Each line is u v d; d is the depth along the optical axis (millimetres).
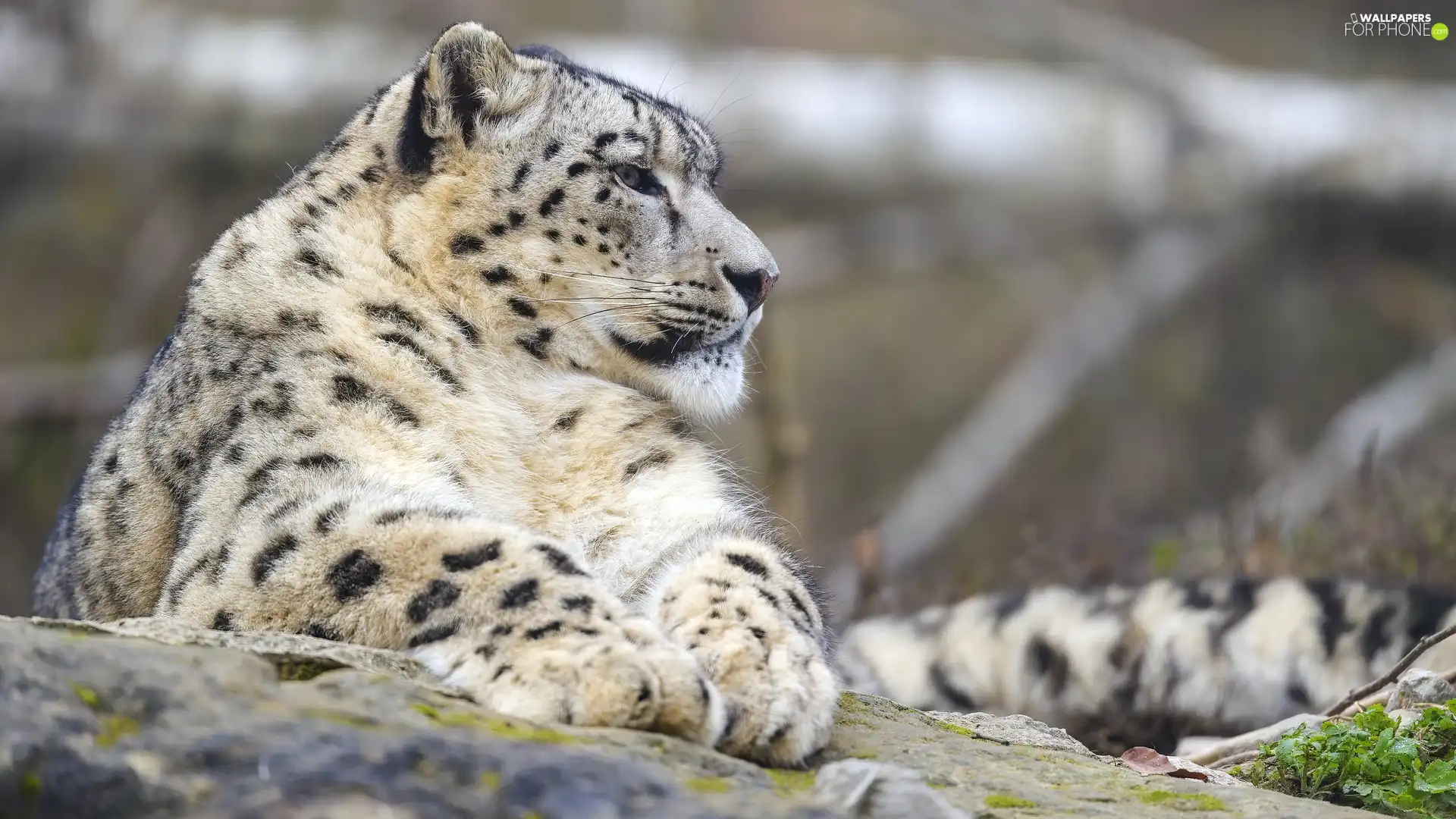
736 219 10523
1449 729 8547
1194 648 12695
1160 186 28328
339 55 26953
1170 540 18344
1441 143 27453
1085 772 7320
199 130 26984
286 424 8844
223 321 9602
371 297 9539
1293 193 28219
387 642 7453
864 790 6375
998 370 33406
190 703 6180
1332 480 21016
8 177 27531
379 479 8641
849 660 13422
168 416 9688
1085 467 29484
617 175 10133
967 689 13211
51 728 5918
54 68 26703
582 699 6758
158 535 9617
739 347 10609
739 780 6457
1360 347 30297
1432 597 12383
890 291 34938
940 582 17984
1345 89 28609
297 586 7719
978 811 6500
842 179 28203
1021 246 31125
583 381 10000
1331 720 9820
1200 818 6613
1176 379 30703
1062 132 28125
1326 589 12625
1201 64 29594
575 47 28188
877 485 31562
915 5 30703
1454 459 20359
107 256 29766
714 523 9258
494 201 9930
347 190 9992
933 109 28062
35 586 12062
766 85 28000
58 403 26859
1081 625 13047
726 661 7293
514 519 9352
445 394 9383
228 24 27703
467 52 9922
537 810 5852
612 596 7410
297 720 6168
